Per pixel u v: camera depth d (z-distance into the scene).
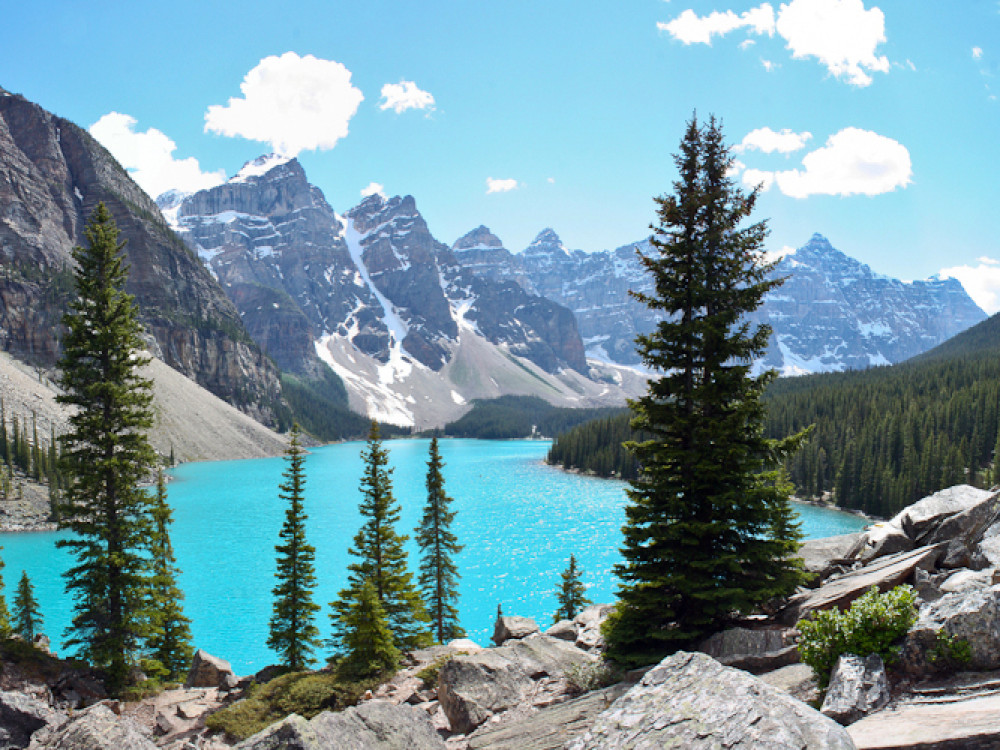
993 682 9.06
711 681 8.23
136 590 35.75
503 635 28.23
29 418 137.62
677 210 20.91
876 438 129.62
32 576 73.31
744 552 19.86
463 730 17.12
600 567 85.44
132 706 31.11
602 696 14.99
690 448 21.09
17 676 29.67
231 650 55.41
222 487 147.88
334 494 144.75
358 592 28.78
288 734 11.09
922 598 14.89
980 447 123.81
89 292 36.72
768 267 21.27
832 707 9.92
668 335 21.19
